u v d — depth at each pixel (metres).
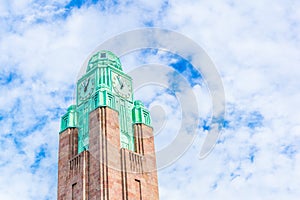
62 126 72.44
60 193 65.31
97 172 62.28
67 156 67.88
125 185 62.88
